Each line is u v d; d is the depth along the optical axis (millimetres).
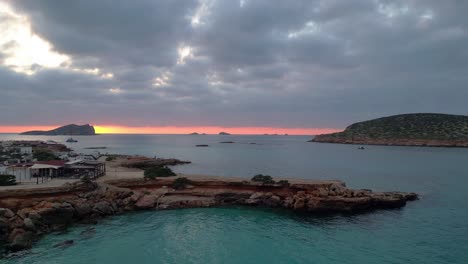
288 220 44969
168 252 33531
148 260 31547
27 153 108188
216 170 100000
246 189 55469
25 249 33500
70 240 36125
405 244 36188
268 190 54781
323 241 37000
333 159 140750
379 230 40875
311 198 49844
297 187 53906
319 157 152125
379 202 51344
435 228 41688
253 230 40594
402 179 83375
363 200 49531
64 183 48688
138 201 49812
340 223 43656
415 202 55750
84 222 42469
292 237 38250
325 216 46938
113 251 33500
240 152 193250
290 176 87188
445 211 49781
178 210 49531
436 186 73000
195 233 39312
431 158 144375
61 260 31078
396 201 51688
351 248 34969
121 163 98750
